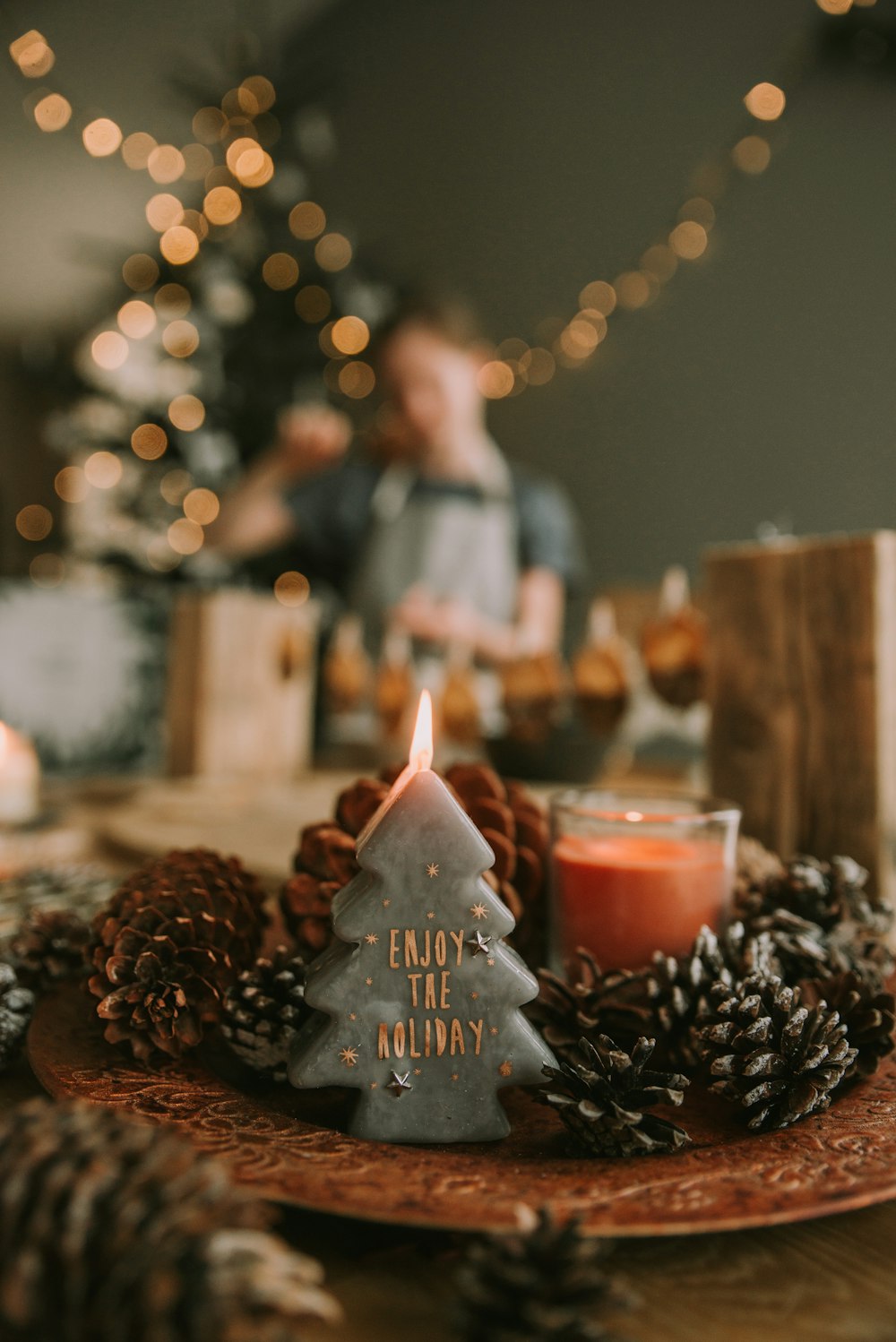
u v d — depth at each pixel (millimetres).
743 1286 318
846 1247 336
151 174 2766
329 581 2207
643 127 2541
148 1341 249
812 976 420
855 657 566
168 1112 364
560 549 2139
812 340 2215
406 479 2105
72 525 2727
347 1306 309
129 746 1077
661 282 2508
